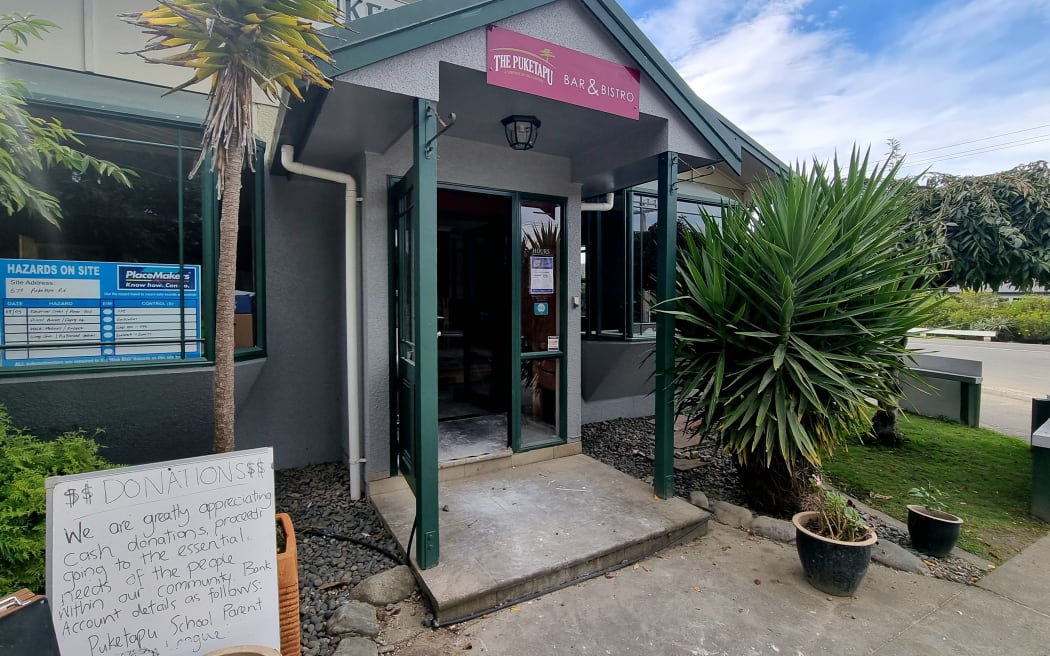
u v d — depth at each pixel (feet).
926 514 10.75
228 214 6.65
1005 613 8.57
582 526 10.48
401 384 12.35
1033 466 12.57
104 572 5.10
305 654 7.11
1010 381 34.68
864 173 11.85
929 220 16.85
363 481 12.74
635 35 10.90
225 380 6.79
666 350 12.25
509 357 14.20
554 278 15.24
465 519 10.74
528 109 11.23
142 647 5.22
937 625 8.18
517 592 8.57
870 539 8.83
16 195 7.45
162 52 12.14
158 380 10.60
